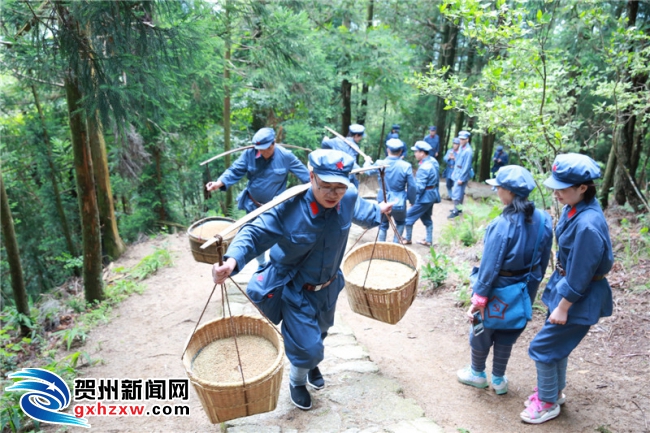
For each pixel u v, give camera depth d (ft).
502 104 14.76
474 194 41.75
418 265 10.94
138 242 31.07
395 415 10.57
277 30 25.96
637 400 10.81
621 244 18.56
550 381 10.20
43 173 37.45
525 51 14.82
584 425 10.29
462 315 16.61
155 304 19.92
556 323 9.49
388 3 51.85
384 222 23.90
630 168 22.35
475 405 11.43
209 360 9.15
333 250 9.52
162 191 38.75
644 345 12.73
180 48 17.21
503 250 9.87
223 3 23.29
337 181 8.10
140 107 16.31
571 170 8.77
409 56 43.98
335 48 42.93
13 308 21.45
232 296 18.72
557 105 16.75
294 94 36.96
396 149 22.48
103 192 27.02
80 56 15.33
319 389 11.67
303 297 9.91
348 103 50.44
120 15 14.99
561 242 9.44
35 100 33.40
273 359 9.11
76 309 20.38
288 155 16.69
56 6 14.75
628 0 20.83
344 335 14.79
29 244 40.45
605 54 16.71
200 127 37.86
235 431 10.04
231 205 36.45
